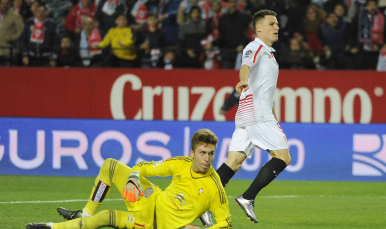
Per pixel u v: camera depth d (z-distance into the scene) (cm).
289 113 3541
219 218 1409
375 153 3528
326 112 3541
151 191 1466
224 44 3825
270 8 3978
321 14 3909
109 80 3509
